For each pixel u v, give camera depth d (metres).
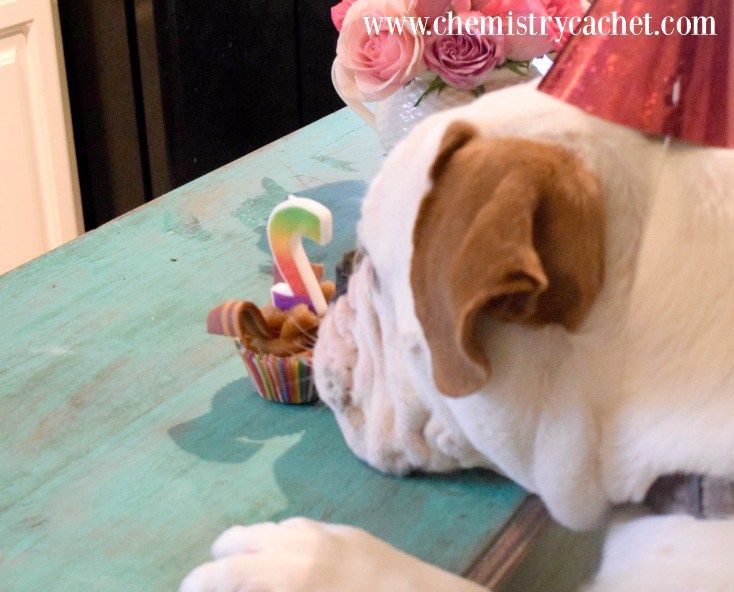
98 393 0.84
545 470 0.63
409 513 0.71
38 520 0.70
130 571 0.66
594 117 0.58
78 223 1.96
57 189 1.87
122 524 0.70
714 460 0.58
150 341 0.91
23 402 0.82
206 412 0.82
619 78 0.58
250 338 0.82
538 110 0.58
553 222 0.54
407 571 0.62
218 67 1.83
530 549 0.71
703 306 0.58
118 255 1.05
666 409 0.59
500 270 0.51
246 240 1.08
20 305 0.96
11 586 0.65
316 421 0.81
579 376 0.59
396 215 0.60
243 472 0.75
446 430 0.68
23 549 0.68
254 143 1.99
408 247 0.60
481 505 0.72
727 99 0.58
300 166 1.24
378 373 0.71
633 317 0.58
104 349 0.89
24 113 1.77
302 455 0.77
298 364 0.79
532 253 0.51
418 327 0.60
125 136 1.86
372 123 1.07
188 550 0.68
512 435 0.62
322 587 0.61
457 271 0.52
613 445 0.61
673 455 0.59
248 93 1.92
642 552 0.60
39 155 1.82
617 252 0.57
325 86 2.08
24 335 0.91
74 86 1.87
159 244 1.07
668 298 0.58
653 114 0.58
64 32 1.80
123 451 0.77
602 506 0.64
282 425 0.80
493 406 0.61
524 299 0.54
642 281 0.58
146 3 1.67
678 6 0.57
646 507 0.64
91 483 0.74
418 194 0.58
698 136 0.59
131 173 1.90
